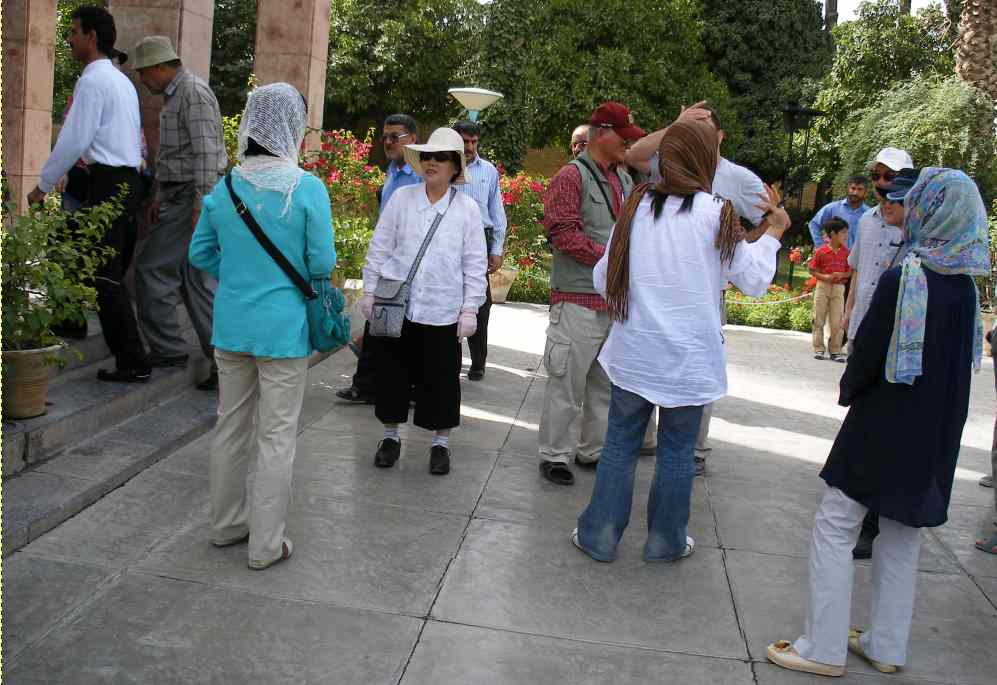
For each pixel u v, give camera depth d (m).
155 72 5.44
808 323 11.68
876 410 3.14
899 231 5.28
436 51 27.48
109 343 5.23
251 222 3.56
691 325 3.77
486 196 6.65
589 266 4.75
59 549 3.75
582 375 4.92
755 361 9.24
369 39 27.36
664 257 3.75
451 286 4.82
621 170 4.99
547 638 3.38
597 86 22.16
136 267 5.60
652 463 5.54
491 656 3.22
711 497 5.02
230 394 3.76
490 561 3.98
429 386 4.91
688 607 3.70
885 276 3.13
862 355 3.12
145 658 3.05
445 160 4.75
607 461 4.03
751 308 11.98
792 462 5.80
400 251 4.82
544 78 21.92
